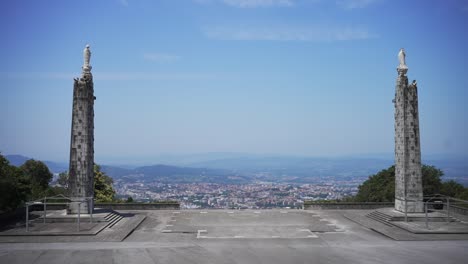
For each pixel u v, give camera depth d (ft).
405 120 207.41
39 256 141.59
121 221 203.21
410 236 171.01
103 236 171.22
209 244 160.45
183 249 152.25
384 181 313.12
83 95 205.16
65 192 323.57
